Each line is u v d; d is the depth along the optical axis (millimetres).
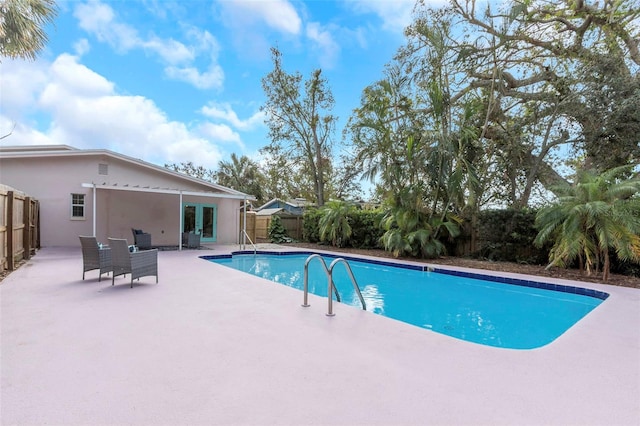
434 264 10234
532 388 2635
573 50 12242
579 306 6703
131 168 14188
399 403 2367
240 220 17859
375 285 8688
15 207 7902
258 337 3625
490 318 6016
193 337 3588
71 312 4445
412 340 3613
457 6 12562
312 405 2320
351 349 3338
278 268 11203
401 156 12031
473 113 11414
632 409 2359
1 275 7000
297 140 21125
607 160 10500
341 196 21328
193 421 2117
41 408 2230
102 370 2789
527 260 10102
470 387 2627
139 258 6223
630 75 10281
